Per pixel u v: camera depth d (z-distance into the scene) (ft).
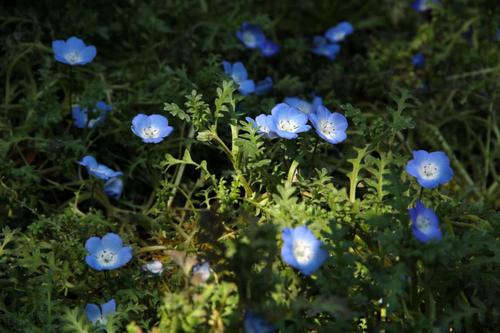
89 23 3.12
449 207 2.53
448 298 2.37
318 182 2.50
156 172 2.79
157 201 2.68
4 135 2.87
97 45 3.21
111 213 2.78
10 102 3.04
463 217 2.60
